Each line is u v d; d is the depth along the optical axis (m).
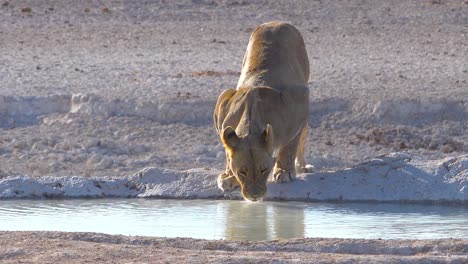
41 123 19.66
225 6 36.06
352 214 13.98
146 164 17.14
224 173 15.12
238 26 32.94
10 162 17.28
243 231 12.77
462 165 15.28
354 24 33.12
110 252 10.40
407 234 12.48
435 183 15.09
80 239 11.27
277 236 12.45
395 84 22.03
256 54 15.72
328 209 14.38
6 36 30.84
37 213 14.16
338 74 23.72
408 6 35.97
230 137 14.11
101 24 33.25
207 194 15.31
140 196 15.42
